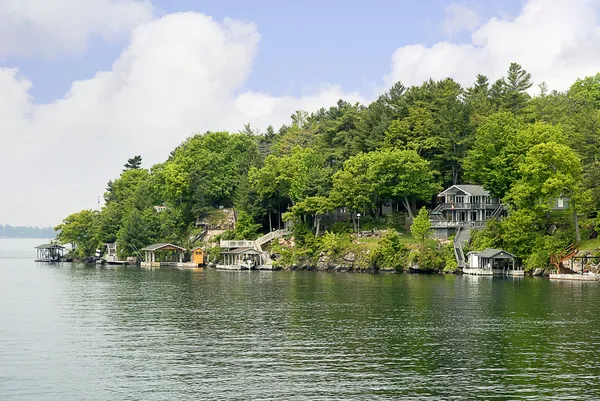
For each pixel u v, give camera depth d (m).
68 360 48.34
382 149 156.12
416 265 131.50
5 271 155.88
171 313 72.25
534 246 121.06
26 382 42.53
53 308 77.38
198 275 135.12
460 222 143.00
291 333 58.66
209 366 46.19
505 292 91.12
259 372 44.41
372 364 46.47
